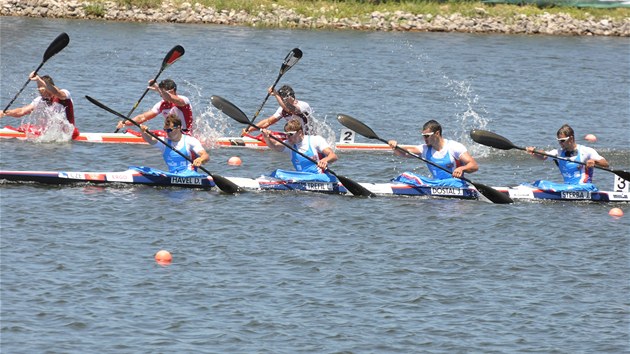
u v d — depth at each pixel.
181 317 39.84
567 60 131.38
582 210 58.91
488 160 72.75
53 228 49.94
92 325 38.72
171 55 69.75
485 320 41.06
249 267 45.88
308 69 113.31
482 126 87.38
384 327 39.84
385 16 155.62
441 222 54.75
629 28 162.00
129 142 73.06
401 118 88.88
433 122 59.78
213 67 111.06
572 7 168.00
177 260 46.28
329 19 152.88
